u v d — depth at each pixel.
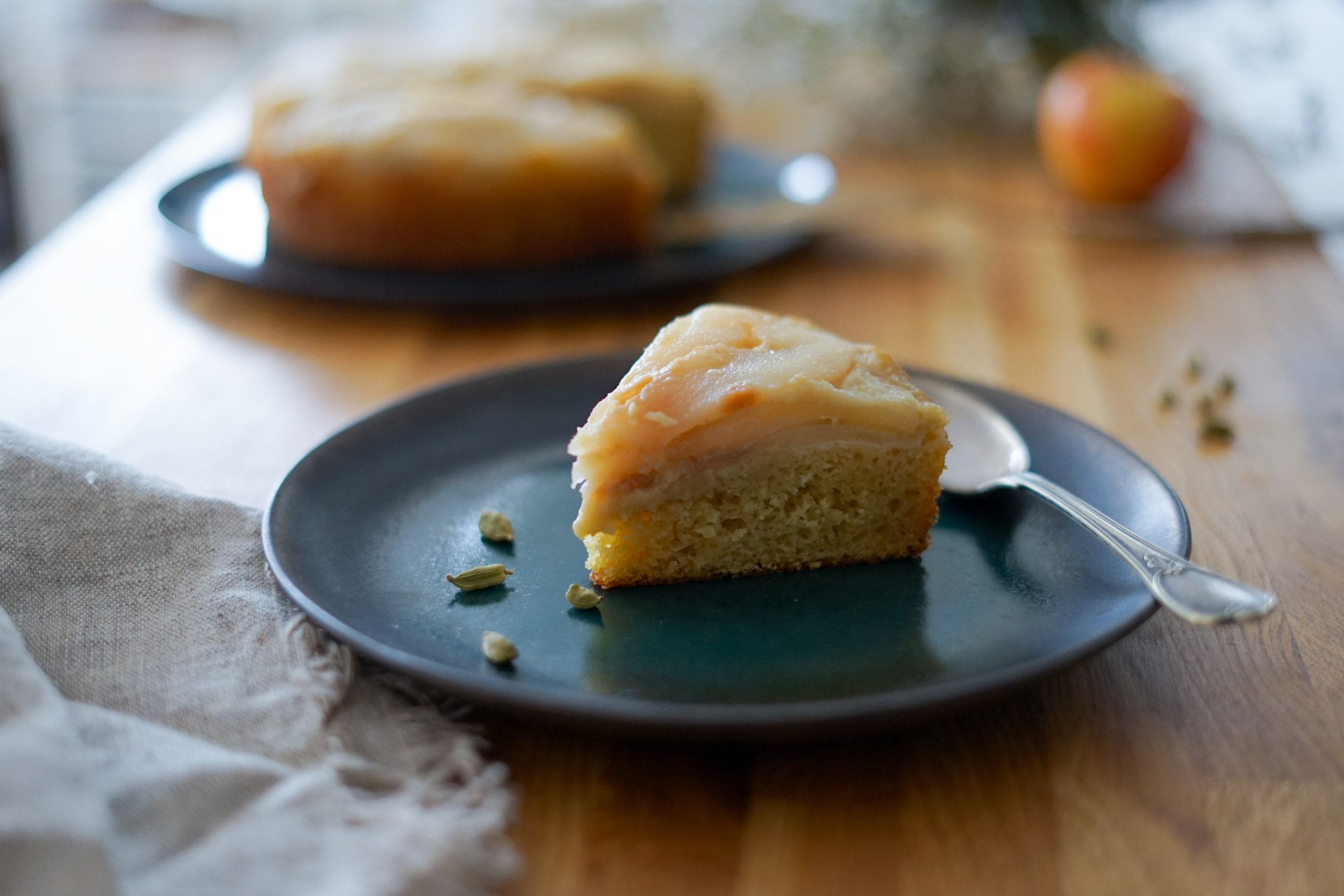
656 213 0.73
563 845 0.37
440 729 0.38
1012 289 0.66
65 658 0.40
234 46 1.33
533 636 0.42
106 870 0.34
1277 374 0.58
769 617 0.43
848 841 0.37
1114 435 0.54
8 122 1.11
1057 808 0.38
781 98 0.94
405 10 1.36
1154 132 0.73
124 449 0.52
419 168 0.64
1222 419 0.55
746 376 0.45
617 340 0.61
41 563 0.42
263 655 0.40
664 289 0.66
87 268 0.66
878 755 0.39
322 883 0.35
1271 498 0.50
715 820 0.37
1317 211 0.94
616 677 0.40
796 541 0.46
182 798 0.36
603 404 0.45
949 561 0.45
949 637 0.42
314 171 0.65
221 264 0.62
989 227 0.74
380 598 0.43
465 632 0.42
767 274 0.68
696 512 0.45
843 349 0.47
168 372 0.57
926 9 0.86
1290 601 0.44
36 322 0.61
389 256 0.65
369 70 0.79
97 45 1.28
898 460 0.45
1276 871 0.36
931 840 0.37
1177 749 0.39
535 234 0.66
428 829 0.35
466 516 0.47
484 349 0.60
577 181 0.65
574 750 0.39
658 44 0.97
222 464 0.51
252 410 0.55
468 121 0.66
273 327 0.61
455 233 0.65
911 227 0.74
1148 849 0.37
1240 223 0.73
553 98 0.77
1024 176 0.82
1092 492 0.47
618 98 0.77
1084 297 0.66
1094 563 0.44
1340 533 0.48
